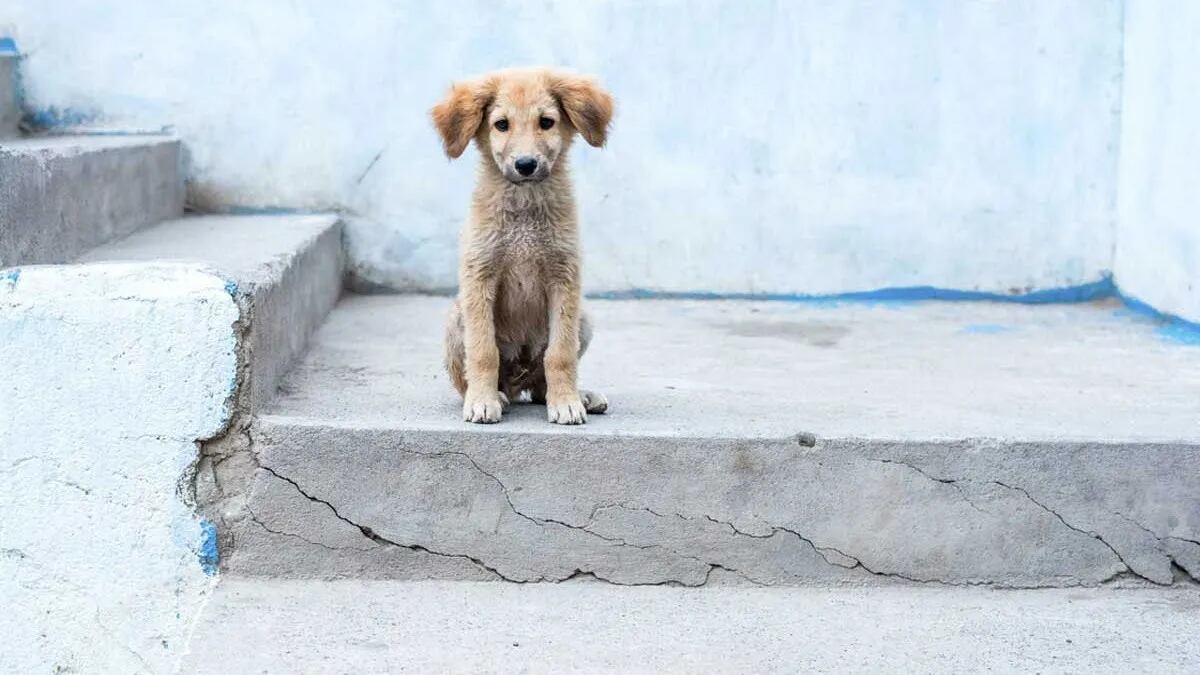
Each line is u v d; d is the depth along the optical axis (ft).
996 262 14.82
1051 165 14.75
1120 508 11.38
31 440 11.21
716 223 14.82
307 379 12.32
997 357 13.19
